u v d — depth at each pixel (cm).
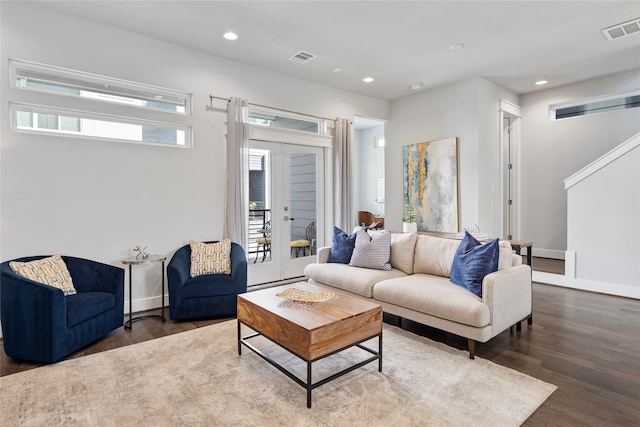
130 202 368
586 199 441
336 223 538
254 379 232
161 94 396
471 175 511
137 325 334
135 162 371
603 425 184
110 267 317
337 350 214
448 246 340
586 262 442
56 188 328
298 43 395
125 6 318
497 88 543
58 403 204
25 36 312
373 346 282
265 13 330
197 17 338
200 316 344
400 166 608
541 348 276
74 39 336
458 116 525
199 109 412
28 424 185
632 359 258
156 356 266
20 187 311
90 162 345
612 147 516
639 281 405
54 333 251
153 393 214
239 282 360
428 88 554
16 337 255
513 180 608
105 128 358
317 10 325
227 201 429
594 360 256
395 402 204
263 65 457
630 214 410
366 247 378
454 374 236
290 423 186
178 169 398
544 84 544
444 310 267
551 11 328
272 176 488
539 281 484
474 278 278
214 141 424
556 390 217
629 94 495
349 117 566
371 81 521
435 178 552
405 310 299
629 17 339
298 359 261
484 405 201
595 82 519
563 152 559
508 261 302
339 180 539
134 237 371
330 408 199
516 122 601
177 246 399
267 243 487
